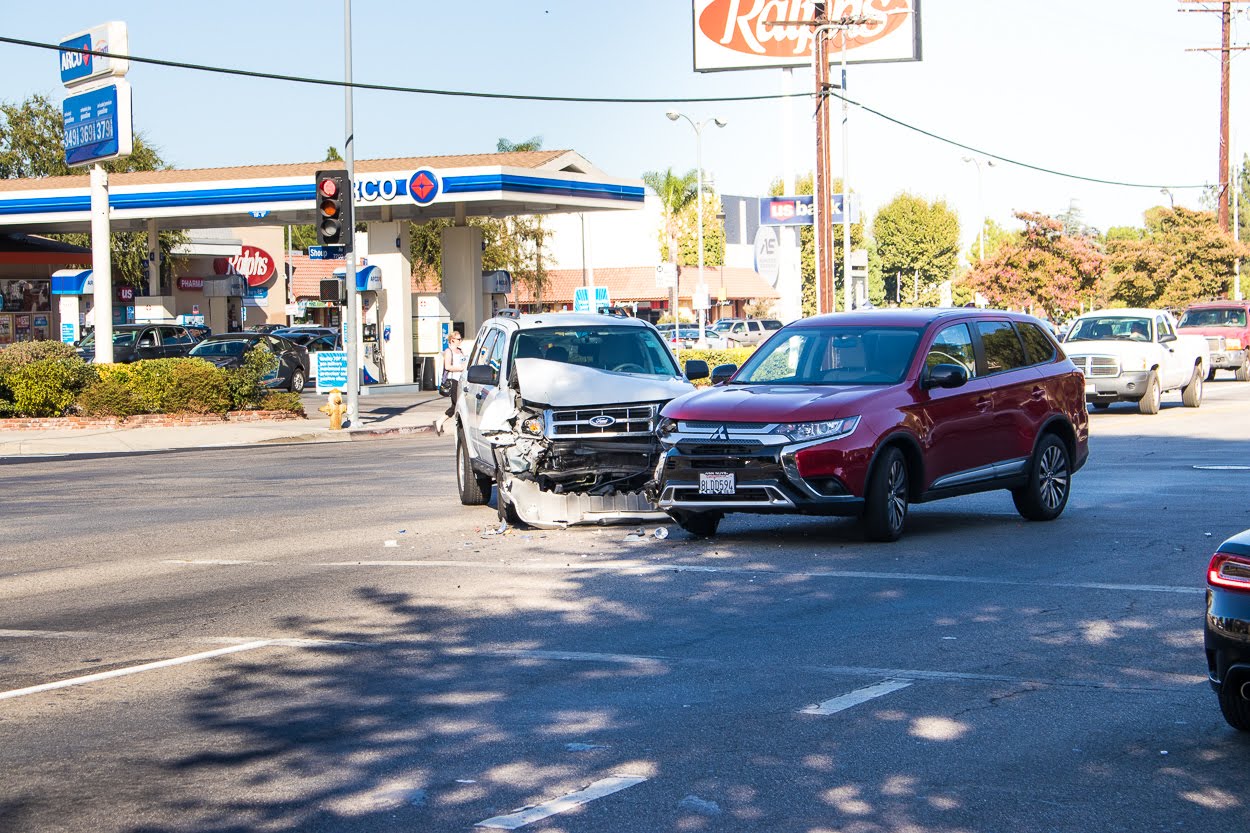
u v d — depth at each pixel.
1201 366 30.38
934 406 12.59
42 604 10.57
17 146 67.00
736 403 12.18
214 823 5.53
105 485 19.64
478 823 5.48
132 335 41.16
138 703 7.49
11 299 52.47
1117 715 6.90
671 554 12.02
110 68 32.06
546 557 12.02
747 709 7.10
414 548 12.77
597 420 13.28
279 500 17.19
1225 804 5.59
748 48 58.59
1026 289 58.00
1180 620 9.06
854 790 5.81
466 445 15.60
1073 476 17.39
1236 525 13.01
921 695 7.32
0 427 29.52
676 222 96.62
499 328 15.39
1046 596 9.90
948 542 12.41
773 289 103.06
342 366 32.78
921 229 116.44
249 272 67.75
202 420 30.45
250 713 7.23
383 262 43.28
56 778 6.16
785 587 10.41
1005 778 5.95
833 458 11.76
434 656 8.44
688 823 5.44
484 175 40.34
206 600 10.50
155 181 48.22
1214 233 63.75
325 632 9.22
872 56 58.34
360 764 6.29
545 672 7.98
